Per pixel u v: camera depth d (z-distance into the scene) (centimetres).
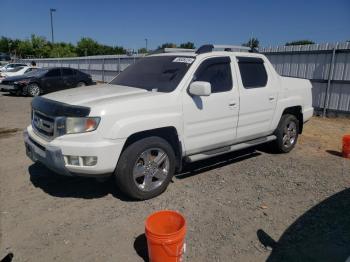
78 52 6412
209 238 349
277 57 1257
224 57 515
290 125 645
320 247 335
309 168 569
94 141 380
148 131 429
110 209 410
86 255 321
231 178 515
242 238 350
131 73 540
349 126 952
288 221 386
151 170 430
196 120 466
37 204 424
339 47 1053
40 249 330
